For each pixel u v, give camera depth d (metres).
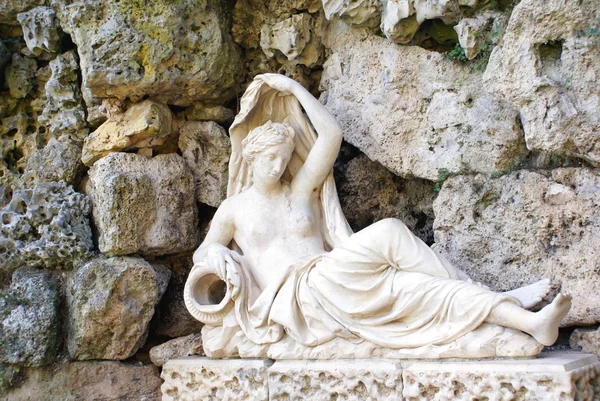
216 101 4.15
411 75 3.61
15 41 4.24
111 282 3.73
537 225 3.22
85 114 4.14
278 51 4.11
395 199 3.95
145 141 3.99
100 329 3.75
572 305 3.09
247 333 3.29
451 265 3.08
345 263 3.12
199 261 3.53
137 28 3.78
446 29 3.54
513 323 2.80
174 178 3.98
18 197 3.97
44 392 3.72
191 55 3.89
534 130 3.10
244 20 4.14
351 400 3.02
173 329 4.04
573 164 3.23
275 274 3.42
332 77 3.96
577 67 3.04
